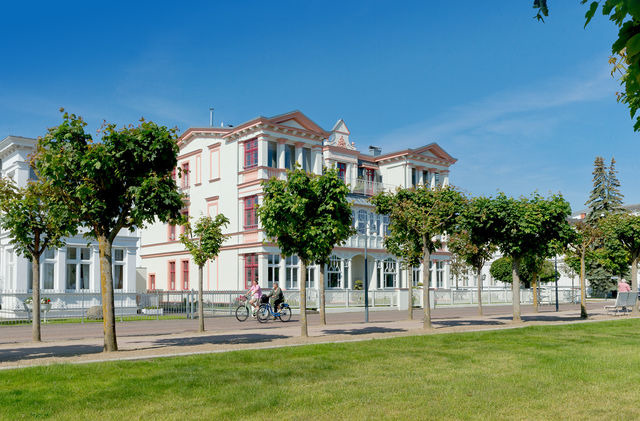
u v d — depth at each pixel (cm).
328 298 3409
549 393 788
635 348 1277
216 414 669
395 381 873
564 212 2045
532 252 2086
